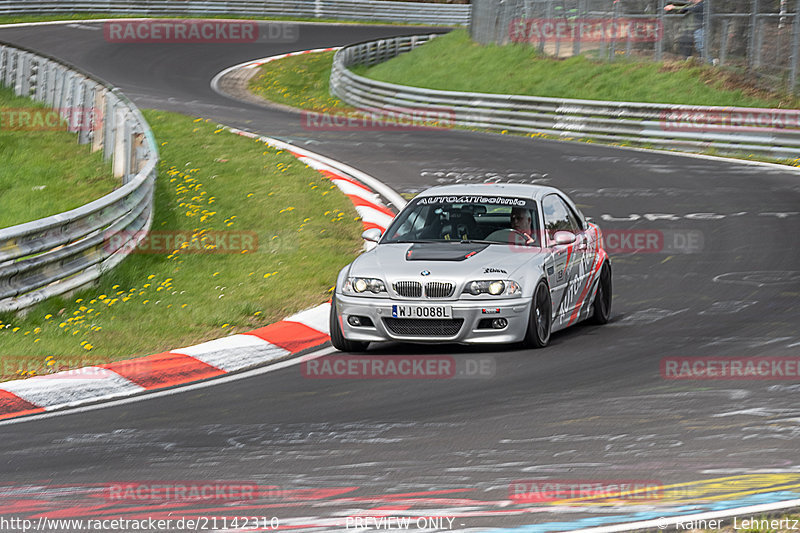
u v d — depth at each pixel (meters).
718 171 66.75
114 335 33.75
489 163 70.12
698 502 17.48
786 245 45.88
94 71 129.00
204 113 94.94
